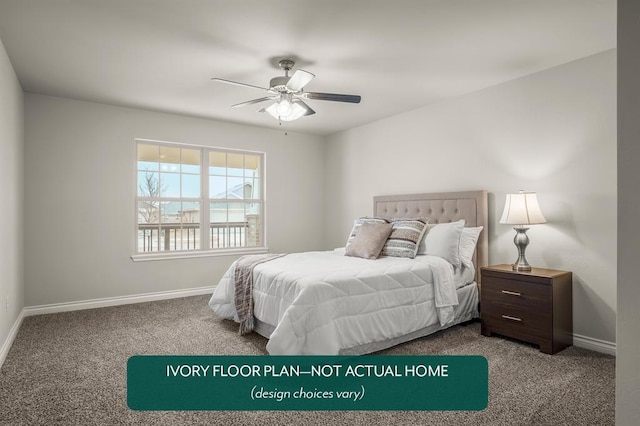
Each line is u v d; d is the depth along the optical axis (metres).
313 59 3.16
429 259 3.49
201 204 5.23
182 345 3.06
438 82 3.72
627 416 1.45
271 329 3.09
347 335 2.70
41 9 2.39
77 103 4.29
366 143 5.41
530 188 3.51
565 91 3.26
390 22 2.56
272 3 2.32
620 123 1.47
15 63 3.23
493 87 3.83
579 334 3.13
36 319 3.83
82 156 4.31
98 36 2.76
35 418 1.98
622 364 1.47
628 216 1.45
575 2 2.31
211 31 2.69
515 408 2.10
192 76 3.55
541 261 3.41
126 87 3.87
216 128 5.22
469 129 4.05
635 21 1.44
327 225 6.18
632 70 1.44
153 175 4.90
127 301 4.55
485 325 3.35
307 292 2.59
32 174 4.03
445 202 4.18
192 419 2.00
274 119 5.16
